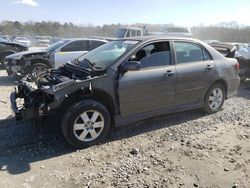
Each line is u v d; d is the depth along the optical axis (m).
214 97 6.05
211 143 4.71
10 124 5.38
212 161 4.10
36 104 4.34
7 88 8.78
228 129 5.34
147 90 4.92
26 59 9.87
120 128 5.29
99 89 4.48
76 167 3.92
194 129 5.30
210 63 5.79
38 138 4.79
